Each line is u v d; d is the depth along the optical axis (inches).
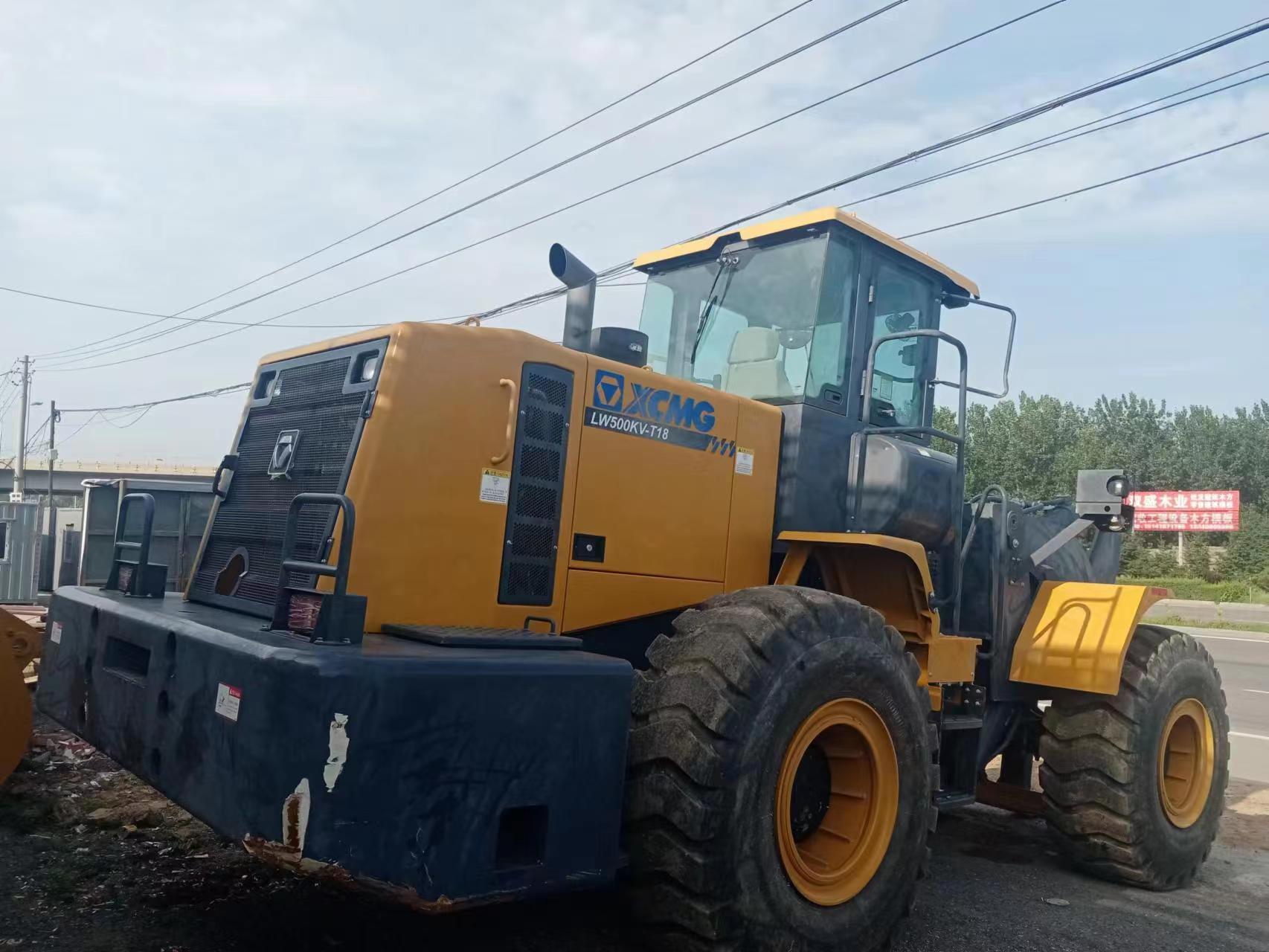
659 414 158.1
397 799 102.0
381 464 126.3
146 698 125.9
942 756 190.5
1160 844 196.4
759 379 185.6
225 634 113.1
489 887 108.0
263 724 101.7
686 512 161.2
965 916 169.0
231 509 153.2
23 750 172.7
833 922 135.0
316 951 131.0
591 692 118.0
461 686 107.0
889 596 175.2
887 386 198.8
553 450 143.6
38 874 152.3
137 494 166.7
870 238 189.9
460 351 134.4
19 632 187.9
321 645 106.3
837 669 138.1
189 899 145.6
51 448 1904.5
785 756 132.3
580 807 116.3
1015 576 209.0
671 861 122.1
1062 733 202.4
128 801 190.4
